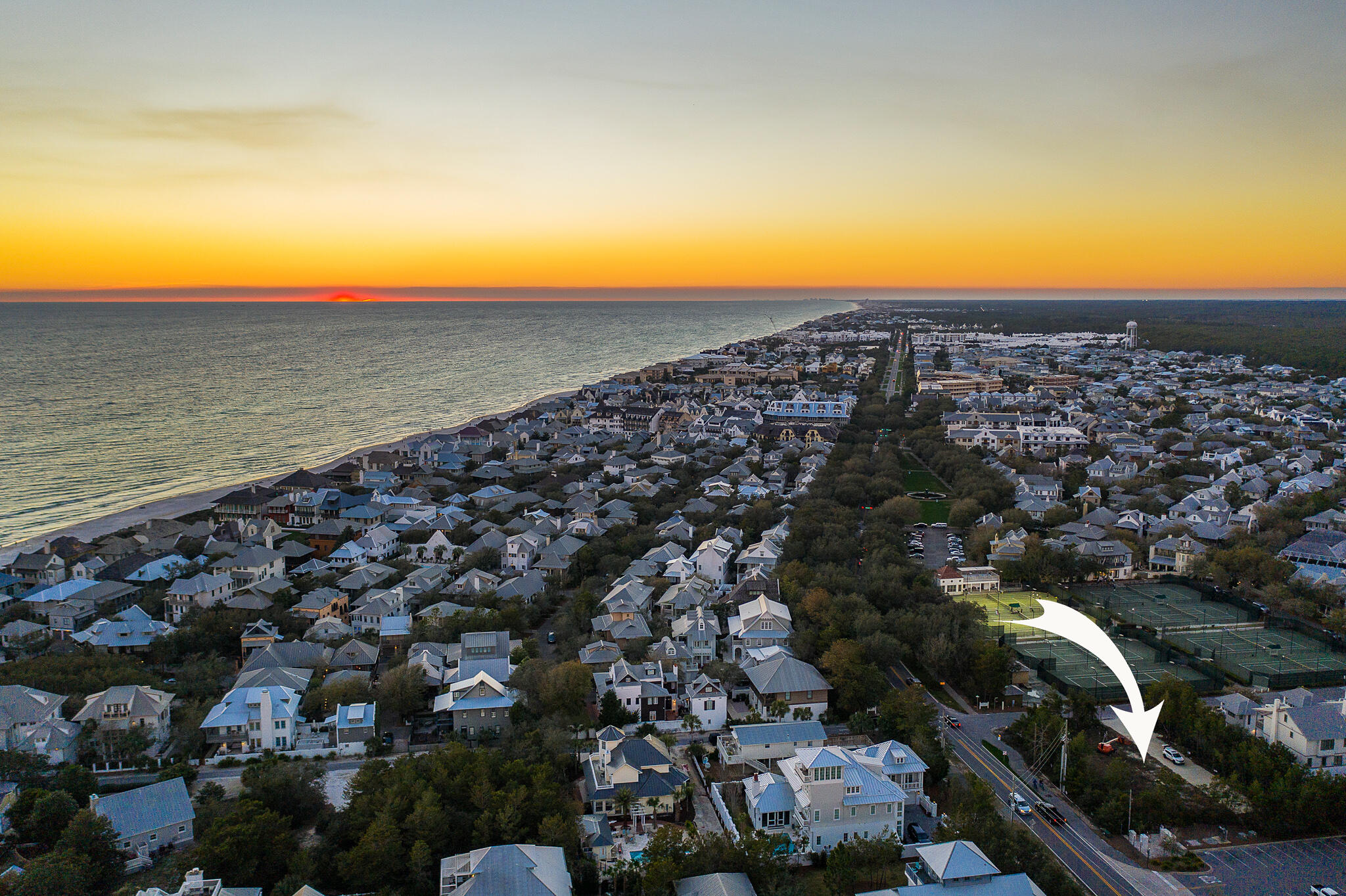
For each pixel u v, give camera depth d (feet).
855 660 586.45
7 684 561.02
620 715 557.33
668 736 542.16
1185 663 652.89
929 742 496.23
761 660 611.47
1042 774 501.15
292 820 448.24
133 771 502.79
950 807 464.65
